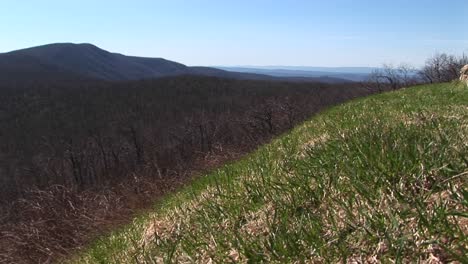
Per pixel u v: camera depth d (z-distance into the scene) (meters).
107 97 107.62
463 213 2.93
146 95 107.31
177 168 16.73
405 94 19.77
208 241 4.27
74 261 8.37
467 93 14.55
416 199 3.25
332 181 4.28
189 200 6.72
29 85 127.25
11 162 55.53
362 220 3.39
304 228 3.60
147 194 13.02
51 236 11.13
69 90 116.94
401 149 4.26
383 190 3.69
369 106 15.44
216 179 6.94
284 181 5.04
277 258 3.37
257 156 8.88
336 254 3.15
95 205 12.53
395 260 2.78
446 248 2.64
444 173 3.65
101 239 9.06
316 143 6.56
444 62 43.41
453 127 5.30
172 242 4.76
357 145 4.89
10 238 11.34
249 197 4.86
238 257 3.68
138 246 5.45
